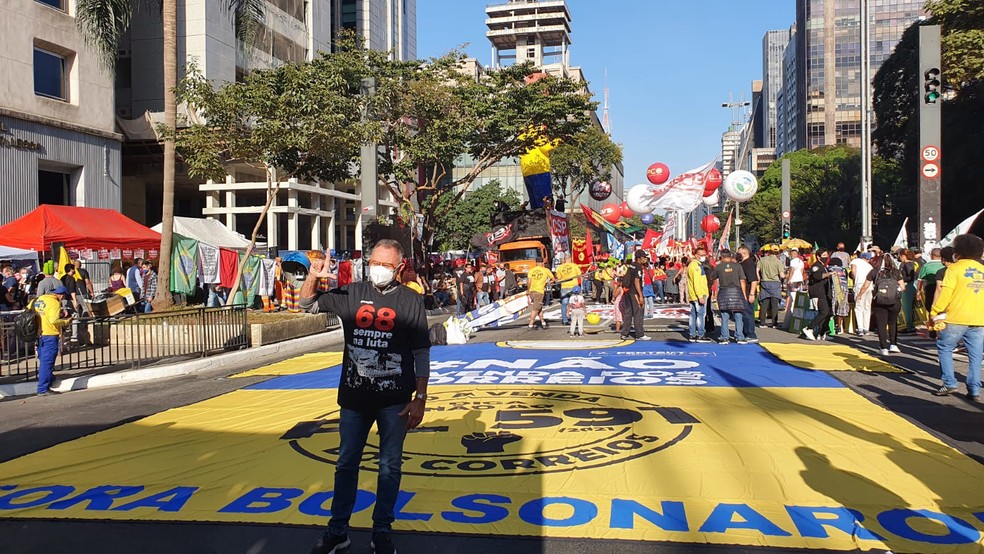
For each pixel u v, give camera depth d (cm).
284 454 638
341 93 2278
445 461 596
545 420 743
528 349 1362
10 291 1608
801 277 1709
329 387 1005
